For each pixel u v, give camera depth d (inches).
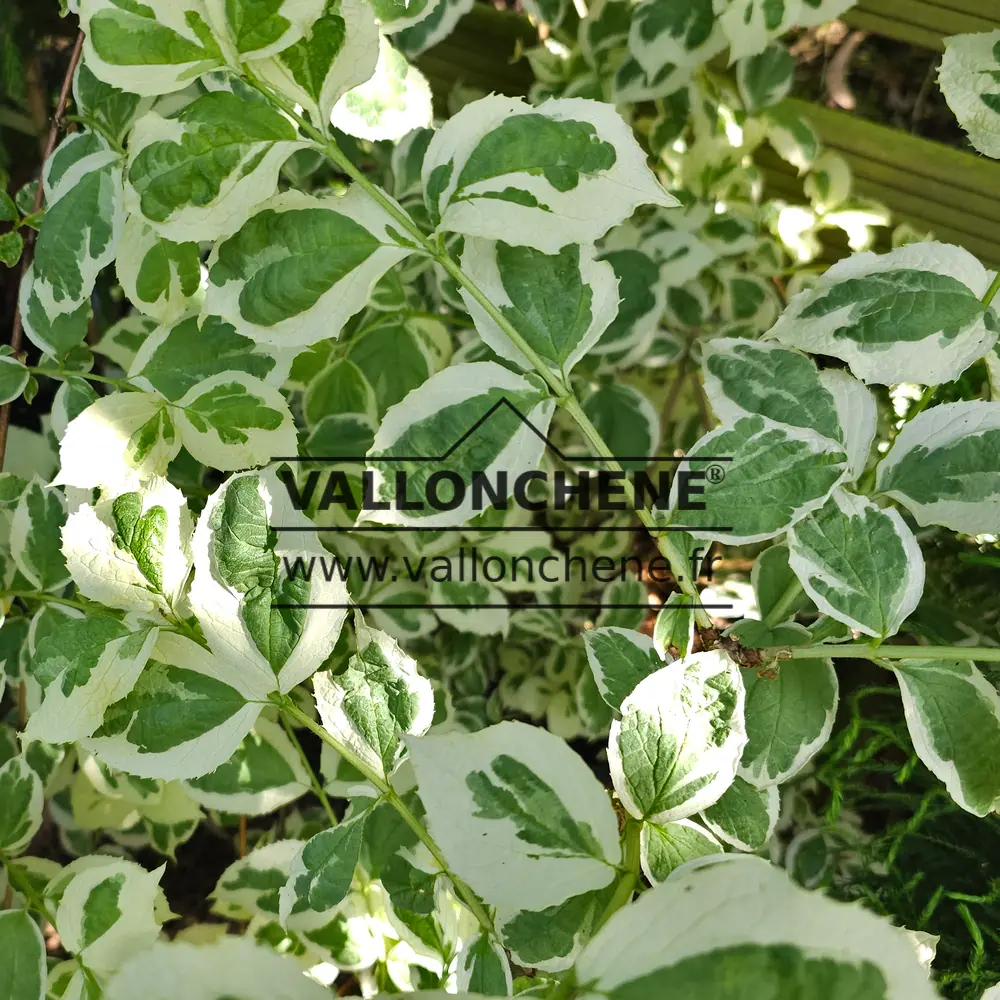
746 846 22.2
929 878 31.3
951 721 21.0
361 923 27.6
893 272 21.2
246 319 19.3
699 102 45.6
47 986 26.7
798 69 57.1
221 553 19.1
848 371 22.1
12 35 40.5
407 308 36.2
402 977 27.3
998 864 29.6
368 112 24.3
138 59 17.3
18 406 43.5
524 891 17.3
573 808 17.5
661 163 46.8
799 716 22.6
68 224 25.5
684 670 17.6
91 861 28.8
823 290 21.4
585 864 17.5
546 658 45.3
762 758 22.4
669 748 17.8
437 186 19.2
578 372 37.5
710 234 44.5
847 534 20.6
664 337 42.7
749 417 20.7
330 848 21.4
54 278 26.0
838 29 55.9
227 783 29.1
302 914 27.2
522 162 18.7
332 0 17.3
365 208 19.3
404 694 21.5
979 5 40.2
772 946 12.8
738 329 43.9
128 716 20.1
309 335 19.4
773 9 35.4
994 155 21.3
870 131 47.1
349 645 31.7
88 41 17.1
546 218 18.6
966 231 46.5
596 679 23.1
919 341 20.8
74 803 38.3
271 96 18.2
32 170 44.0
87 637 19.7
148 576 19.9
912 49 54.9
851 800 35.2
